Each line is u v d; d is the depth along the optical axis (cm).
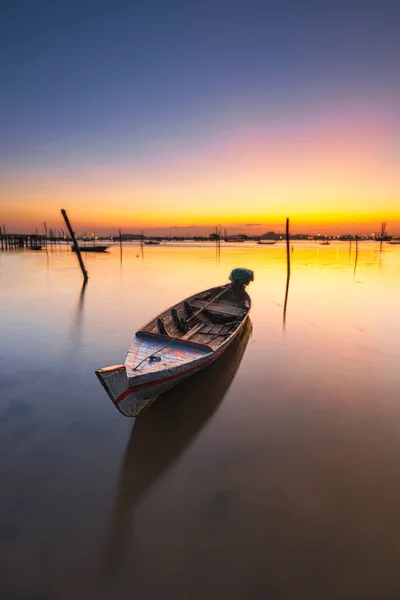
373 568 454
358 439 719
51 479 605
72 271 3694
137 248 10119
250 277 1973
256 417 800
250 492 579
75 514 535
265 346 1257
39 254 6906
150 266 4412
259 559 465
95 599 418
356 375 1014
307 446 696
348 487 591
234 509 545
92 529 510
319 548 481
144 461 653
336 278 3206
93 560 463
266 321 1608
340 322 1588
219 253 7631
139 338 984
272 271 3850
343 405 849
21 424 760
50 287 2550
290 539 494
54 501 559
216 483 601
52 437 718
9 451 673
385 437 725
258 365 1086
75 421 775
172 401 866
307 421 783
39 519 525
